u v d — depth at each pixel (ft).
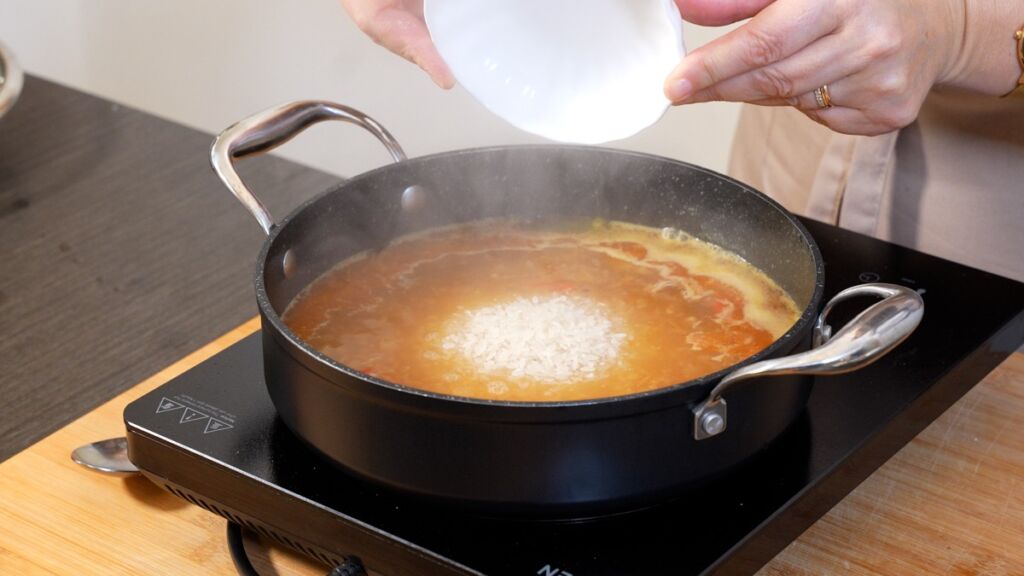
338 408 3.32
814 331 3.54
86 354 4.21
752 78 3.73
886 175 4.65
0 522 3.60
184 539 3.59
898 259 4.13
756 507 3.40
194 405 3.63
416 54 4.03
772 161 5.03
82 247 4.69
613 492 3.28
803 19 3.56
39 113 5.45
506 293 3.90
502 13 3.59
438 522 3.36
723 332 3.74
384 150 7.53
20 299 4.44
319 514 3.40
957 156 4.52
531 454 3.23
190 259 4.62
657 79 3.57
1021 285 4.03
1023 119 4.36
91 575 3.49
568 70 3.61
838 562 3.53
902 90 3.80
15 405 4.03
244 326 4.11
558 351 3.67
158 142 5.26
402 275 3.96
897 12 3.68
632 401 3.19
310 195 4.93
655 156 4.05
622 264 4.02
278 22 7.47
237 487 3.49
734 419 3.33
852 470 3.59
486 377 3.58
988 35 3.94
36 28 8.60
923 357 3.80
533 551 3.30
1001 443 3.84
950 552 3.55
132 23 8.13
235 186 3.71
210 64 7.93
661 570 3.27
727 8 3.67
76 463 3.75
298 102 3.88
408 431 3.26
